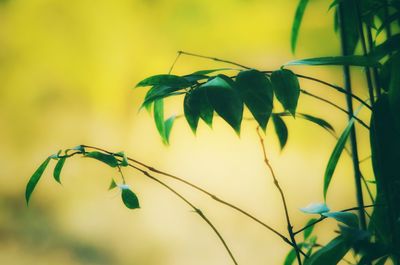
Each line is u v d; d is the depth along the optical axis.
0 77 6.55
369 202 3.81
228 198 6.00
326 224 5.36
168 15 6.46
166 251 5.96
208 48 6.46
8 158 6.50
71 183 6.28
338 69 5.69
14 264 6.02
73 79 6.62
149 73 6.60
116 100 6.57
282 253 5.72
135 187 6.21
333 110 5.81
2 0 6.53
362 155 5.09
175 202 6.09
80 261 6.04
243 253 5.79
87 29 6.56
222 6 6.27
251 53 6.36
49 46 6.57
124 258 6.04
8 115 6.55
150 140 6.37
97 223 6.14
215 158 6.07
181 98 6.05
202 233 5.93
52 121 6.61
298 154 5.94
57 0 6.50
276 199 5.91
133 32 6.54
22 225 6.23
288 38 6.21
